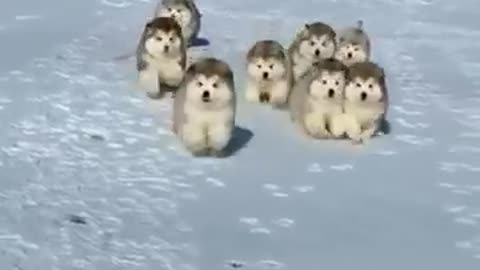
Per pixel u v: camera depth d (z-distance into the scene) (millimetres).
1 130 10703
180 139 10570
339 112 10688
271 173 9992
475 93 12516
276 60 11430
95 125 11008
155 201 9312
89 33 14336
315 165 10211
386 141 10906
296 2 16641
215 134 10094
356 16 16000
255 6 16312
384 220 9125
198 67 10000
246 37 14555
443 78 13062
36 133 10688
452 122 11555
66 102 11578
